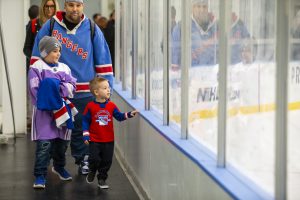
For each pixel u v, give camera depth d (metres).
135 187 5.69
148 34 5.56
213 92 3.57
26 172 6.27
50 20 5.83
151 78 5.61
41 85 5.38
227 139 3.37
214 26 3.53
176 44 4.49
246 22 3.03
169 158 4.33
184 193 3.91
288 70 2.53
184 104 4.21
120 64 8.30
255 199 2.77
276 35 2.57
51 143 5.63
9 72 8.48
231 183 3.05
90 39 5.85
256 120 2.89
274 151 2.63
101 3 15.99
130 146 6.30
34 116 5.53
